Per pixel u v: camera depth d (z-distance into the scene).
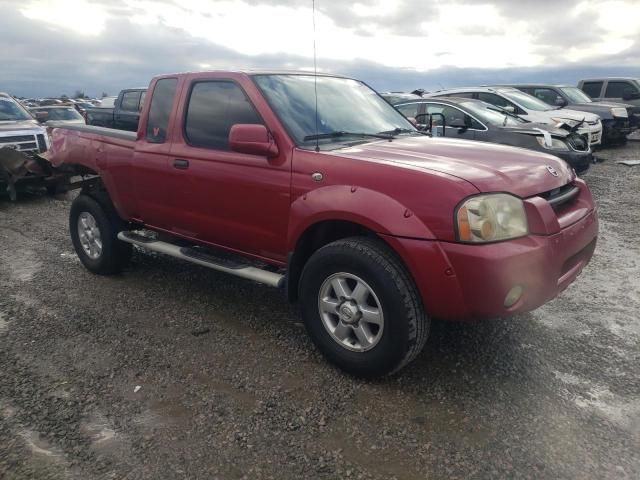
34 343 3.81
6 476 2.48
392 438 2.73
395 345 3.01
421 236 2.84
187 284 4.95
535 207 2.94
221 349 3.69
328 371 3.38
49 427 2.84
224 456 2.61
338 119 3.96
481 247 2.76
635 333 3.88
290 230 3.42
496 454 2.60
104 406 3.03
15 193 8.50
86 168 5.31
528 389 3.16
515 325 4.01
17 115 10.80
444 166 3.07
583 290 4.72
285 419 2.89
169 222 4.41
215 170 3.85
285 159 3.46
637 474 2.45
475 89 12.51
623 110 14.80
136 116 11.26
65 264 5.61
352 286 3.23
